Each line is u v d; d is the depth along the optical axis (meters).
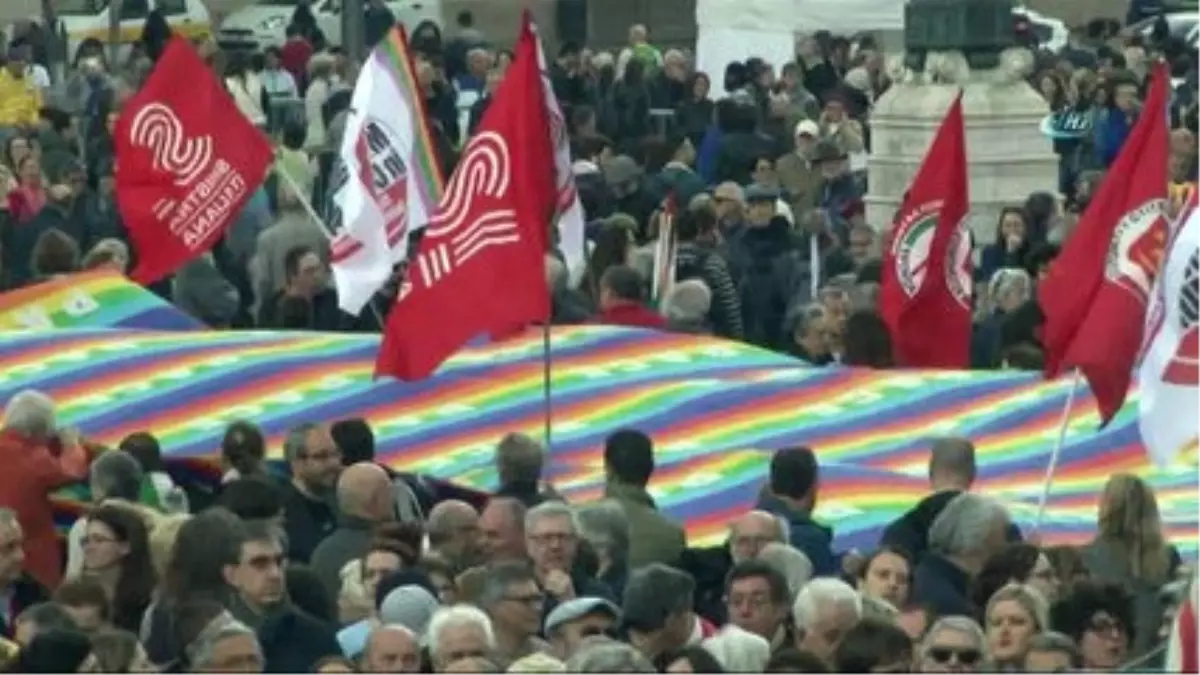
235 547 41.06
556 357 56.50
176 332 58.66
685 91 103.19
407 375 50.47
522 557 44.59
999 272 66.25
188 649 39.38
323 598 43.16
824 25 112.75
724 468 51.94
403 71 59.12
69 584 40.94
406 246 59.94
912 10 82.38
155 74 62.16
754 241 71.56
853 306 61.56
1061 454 52.75
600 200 79.25
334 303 66.38
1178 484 52.22
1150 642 43.97
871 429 53.91
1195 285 46.66
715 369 56.50
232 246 75.31
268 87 105.75
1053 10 140.62
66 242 64.00
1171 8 131.25
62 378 55.69
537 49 50.00
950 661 38.38
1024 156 81.62
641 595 40.38
